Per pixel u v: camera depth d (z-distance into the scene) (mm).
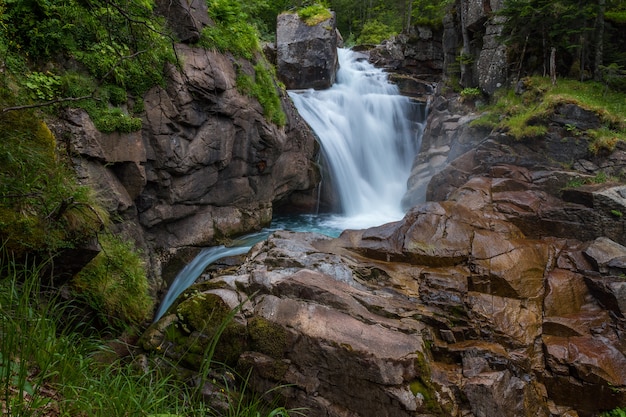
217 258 8383
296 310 5219
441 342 5570
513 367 5309
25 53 5668
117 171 6797
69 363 2943
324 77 16156
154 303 6891
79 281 4930
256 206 10266
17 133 4262
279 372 4871
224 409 4711
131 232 6863
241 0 15273
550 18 10820
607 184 8453
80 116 5984
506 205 8516
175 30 7863
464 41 13820
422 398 4598
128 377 3211
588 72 11492
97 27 6387
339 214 12805
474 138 11477
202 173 8406
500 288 6555
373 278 6430
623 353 5699
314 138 12156
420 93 16828
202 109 8141
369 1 30250
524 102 10977
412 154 15109
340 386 4742
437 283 6316
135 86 7000
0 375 2465
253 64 9836
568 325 6105
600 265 6848
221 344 5133
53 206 4031
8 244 3658
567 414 5469
